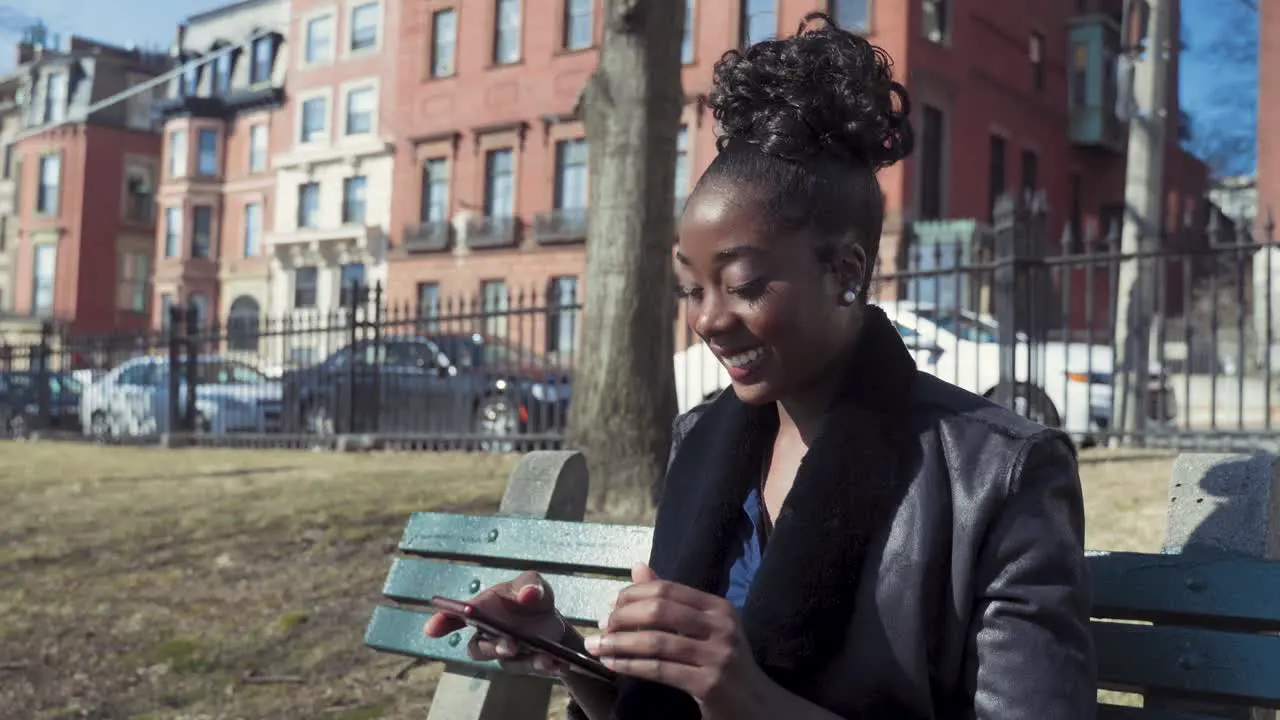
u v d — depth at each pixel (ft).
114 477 29.53
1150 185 39.81
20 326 160.66
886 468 4.50
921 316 36.19
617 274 20.76
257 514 21.07
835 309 4.70
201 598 15.97
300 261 127.13
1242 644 5.05
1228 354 51.16
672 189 21.29
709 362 37.65
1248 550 5.35
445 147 109.50
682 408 38.17
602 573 6.86
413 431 40.52
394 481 25.18
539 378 41.06
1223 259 28.22
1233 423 41.86
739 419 5.18
